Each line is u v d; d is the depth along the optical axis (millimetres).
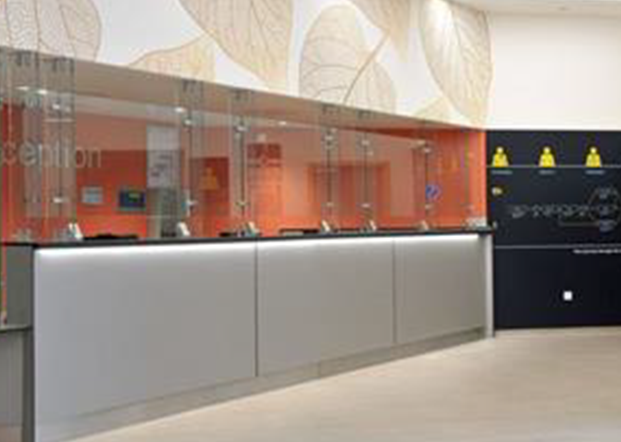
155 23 6961
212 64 7488
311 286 8133
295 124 9078
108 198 7793
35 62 6305
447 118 10508
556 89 11391
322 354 8234
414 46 10031
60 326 5852
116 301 6238
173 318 6691
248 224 7953
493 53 11266
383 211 9875
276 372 7699
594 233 11383
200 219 7859
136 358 6383
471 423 6238
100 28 6520
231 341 7215
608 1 10797
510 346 10227
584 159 11398
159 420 6523
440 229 10281
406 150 10227
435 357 9469
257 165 8609
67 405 5891
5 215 6316
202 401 6996
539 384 7734
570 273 11328
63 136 6398
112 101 7895
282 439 5859
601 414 6492
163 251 6617
